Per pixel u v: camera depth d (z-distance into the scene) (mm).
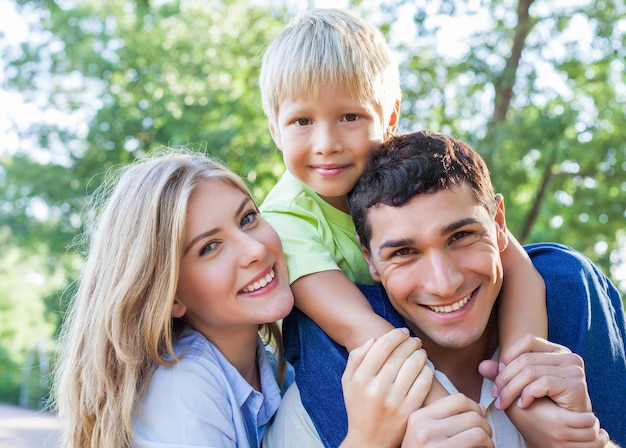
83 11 14844
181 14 14234
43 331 32625
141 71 13992
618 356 2066
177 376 2092
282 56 2455
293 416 2125
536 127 10875
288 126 2441
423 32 12344
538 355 1874
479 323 1971
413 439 1718
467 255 1938
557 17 12094
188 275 2102
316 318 2119
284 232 2332
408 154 1983
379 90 2461
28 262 18781
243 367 2330
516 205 12055
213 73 13594
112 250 2207
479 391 2127
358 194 2051
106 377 2160
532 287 2100
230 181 2160
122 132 13797
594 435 1766
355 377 1822
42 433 12328
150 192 2146
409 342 1875
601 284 2207
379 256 1992
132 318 2133
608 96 12164
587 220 12070
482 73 12094
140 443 2047
